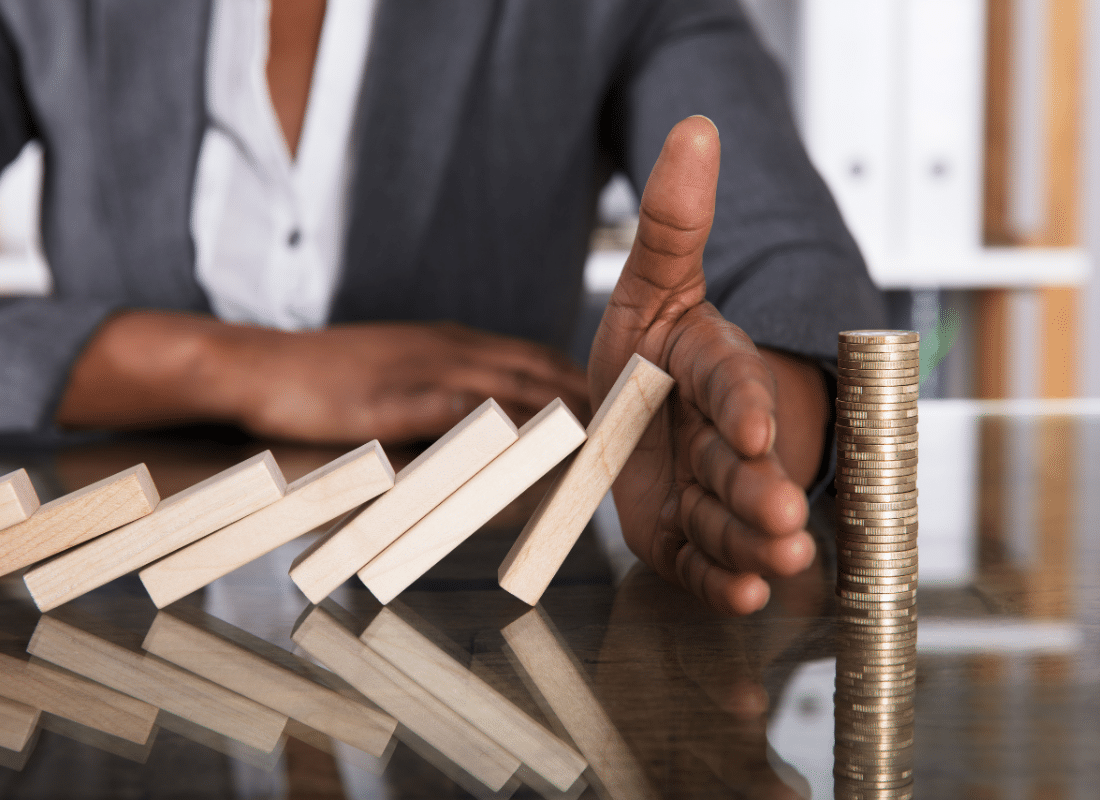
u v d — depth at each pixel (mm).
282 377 660
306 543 438
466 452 331
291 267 871
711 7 832
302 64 860
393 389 637
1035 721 220
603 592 348
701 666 263
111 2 856
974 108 1743
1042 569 369
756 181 662
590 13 855
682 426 322
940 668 258
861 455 316
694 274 340
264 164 861
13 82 938
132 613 336
